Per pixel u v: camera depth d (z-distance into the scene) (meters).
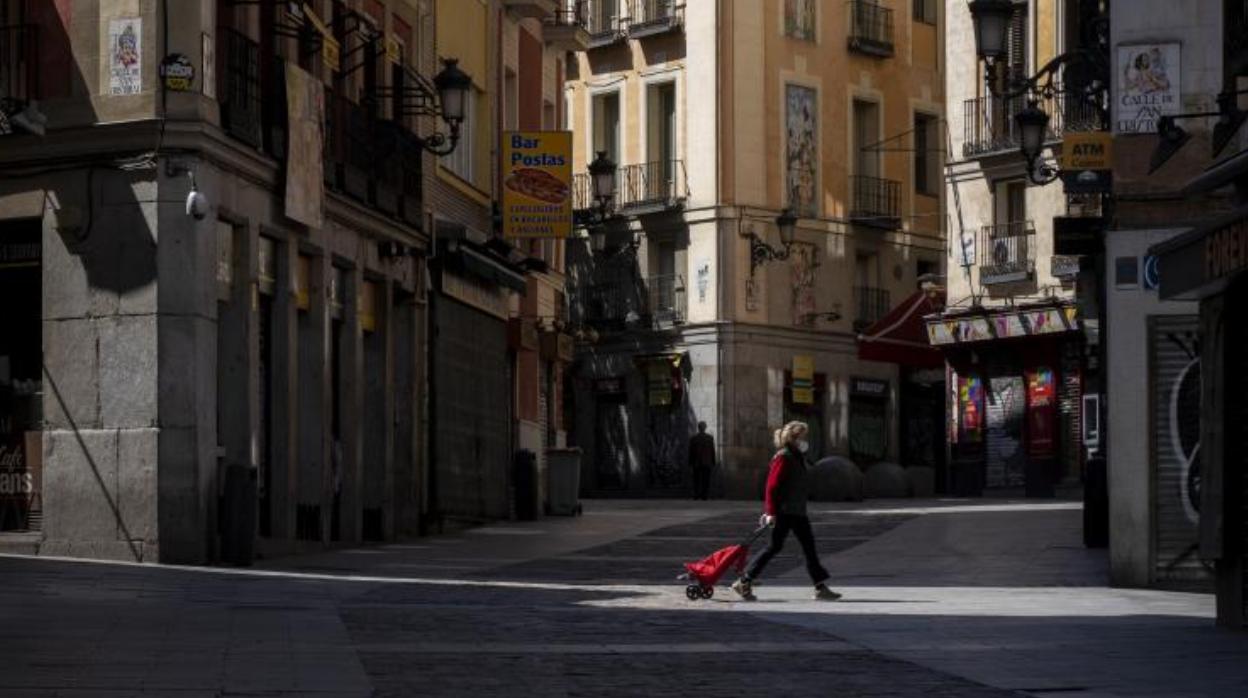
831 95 67.50
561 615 19.30
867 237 68.31
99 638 15.47
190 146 26.42
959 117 58.34
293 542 30.03
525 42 47.12
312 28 30.50
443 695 12.22
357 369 33.66
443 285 38.44
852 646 15.95
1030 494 57.16
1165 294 17.34
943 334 58.88
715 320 64.69
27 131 26.48
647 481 66.94
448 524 38.62
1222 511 17.45
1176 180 23.55
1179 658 14.80
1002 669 14.05
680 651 15.41
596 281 68.62
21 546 26.88
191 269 26.38
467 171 42.44
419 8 38.59
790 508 22.27
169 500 26.25
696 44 65.62
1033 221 56.78
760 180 65.31
